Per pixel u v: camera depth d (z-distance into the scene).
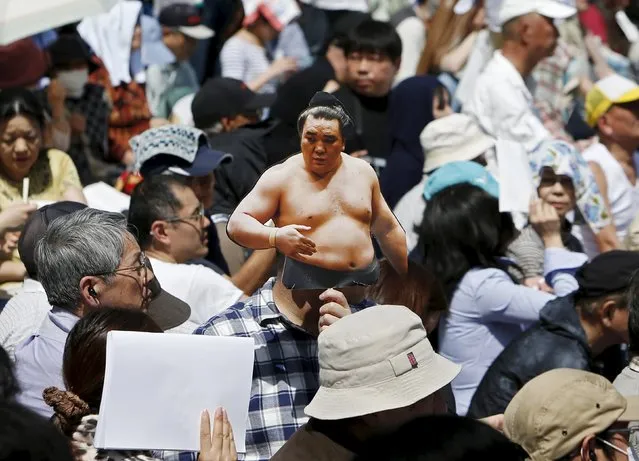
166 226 14.24
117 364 9.05
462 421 7.63
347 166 10.14
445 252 15.21
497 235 15.30
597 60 26.91
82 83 21.95
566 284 16.06
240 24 27.33
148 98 25.09
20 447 6.94
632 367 11.96
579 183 17.69
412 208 17.19
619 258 13.81
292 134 16.36
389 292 12.68
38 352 11.20
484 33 23.61
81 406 9.48
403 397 9.10
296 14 26.91
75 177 17.19
